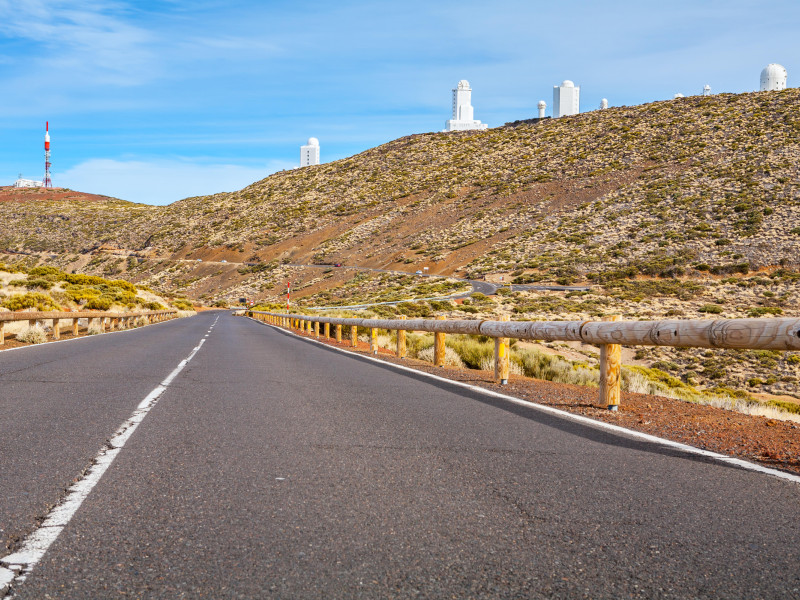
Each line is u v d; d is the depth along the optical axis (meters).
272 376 10.03
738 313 50.44
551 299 65.38
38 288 38.75
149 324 35.44
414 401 7.55
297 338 23.94
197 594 2.43
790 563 2.79
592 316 51.31
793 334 4.62
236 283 151.12
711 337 5.44
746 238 77.62
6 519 3.25
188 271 165.88
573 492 3.84
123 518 3.28
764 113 130.12
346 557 2.80
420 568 2.69
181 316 56.72
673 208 97.06
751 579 2.61
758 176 98.00
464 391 8.62
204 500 3.59
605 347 7.29
